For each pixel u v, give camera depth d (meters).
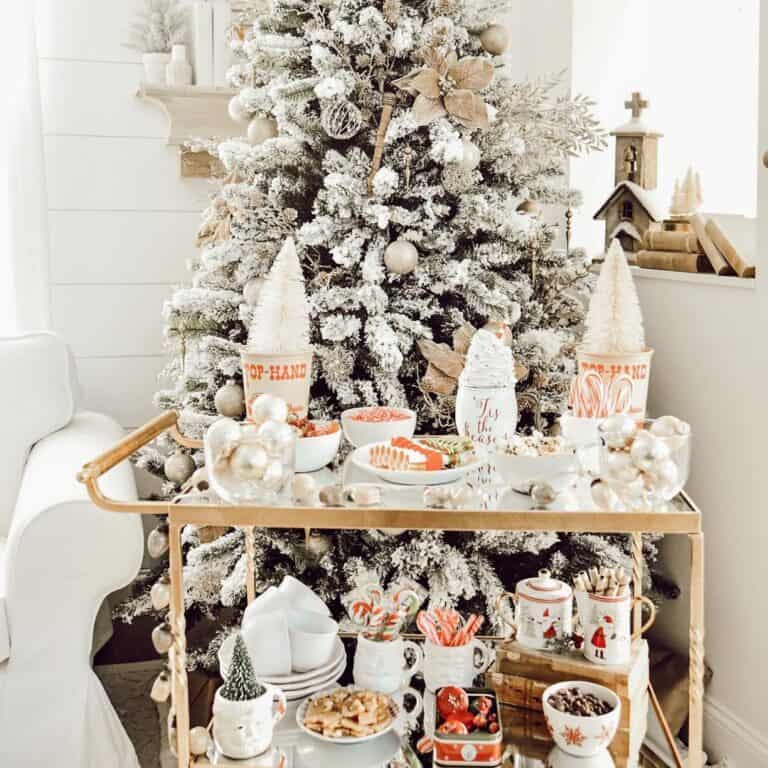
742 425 2.05
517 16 2.93
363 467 1.44
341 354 2.08
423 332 2.08
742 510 2.07
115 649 2.84
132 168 2.99
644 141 2.49
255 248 2.15
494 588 1.98
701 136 2.68
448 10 2.12
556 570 2.09
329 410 2.15
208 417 2.09
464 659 1.64
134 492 2.17
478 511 1.31
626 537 2.21
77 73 2.92
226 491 1.33
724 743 2.13
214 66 2.90
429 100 2.05
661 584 2.30
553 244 2.80
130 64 2.95
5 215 2.86
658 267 2.32
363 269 2.05
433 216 2.08
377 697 1.62
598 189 2.79
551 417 2.21
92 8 2.91
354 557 2.04
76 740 1.99
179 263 3.06
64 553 1.96
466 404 1.52
